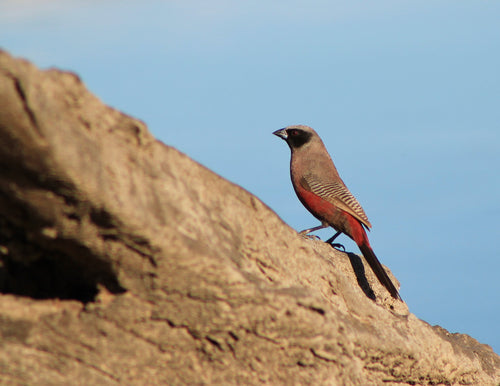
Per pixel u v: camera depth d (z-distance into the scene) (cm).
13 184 768
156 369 977
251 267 1148
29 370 888
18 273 909
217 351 1011
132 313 928
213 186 1141
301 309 1057
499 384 1812
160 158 991
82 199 785
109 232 834
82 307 930
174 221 930
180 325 965
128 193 846
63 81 818
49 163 739
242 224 1173
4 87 688
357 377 1234
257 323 1013
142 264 882
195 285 930
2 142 719
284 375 1080
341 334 1191
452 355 1623
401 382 1484
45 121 726
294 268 1278
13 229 854
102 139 852
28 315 902
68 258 880
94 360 934
